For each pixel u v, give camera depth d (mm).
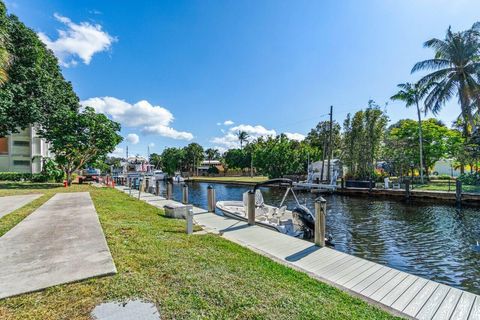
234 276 3414
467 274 5648
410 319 2775
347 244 7859
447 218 11500
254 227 7125
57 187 17391
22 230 5422
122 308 2562
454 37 18828
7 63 13594
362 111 23203
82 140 19188
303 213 7516
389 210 13688
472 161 19812
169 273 3404
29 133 26391
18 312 2471
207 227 6852
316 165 28500
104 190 16375
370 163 22516
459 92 19234
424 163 25500
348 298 3088
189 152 64375
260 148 39438
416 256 6785
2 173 22172
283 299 2865
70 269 3410
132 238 4996
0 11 15531
